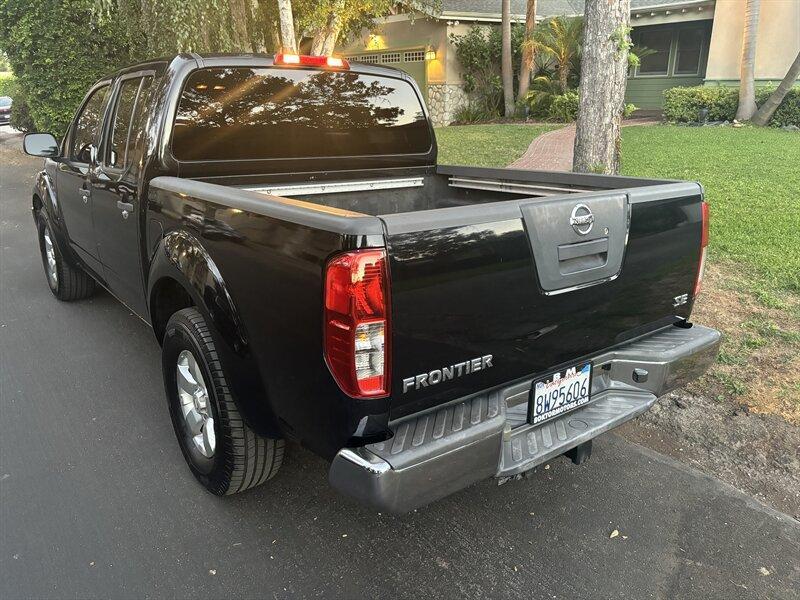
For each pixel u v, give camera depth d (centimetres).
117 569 264
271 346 239
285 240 223
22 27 1313
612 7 540
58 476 327
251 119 353
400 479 208
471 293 223
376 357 207
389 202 423
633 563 271
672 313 307
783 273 581
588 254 255
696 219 301
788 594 255
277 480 327
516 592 255
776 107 1537
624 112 575
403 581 260
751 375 414
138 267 363
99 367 451
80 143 465
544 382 259
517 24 2039
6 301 595
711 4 1778
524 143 1428
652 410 389
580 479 329
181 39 889
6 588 253
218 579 260
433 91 2019
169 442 359
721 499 313
